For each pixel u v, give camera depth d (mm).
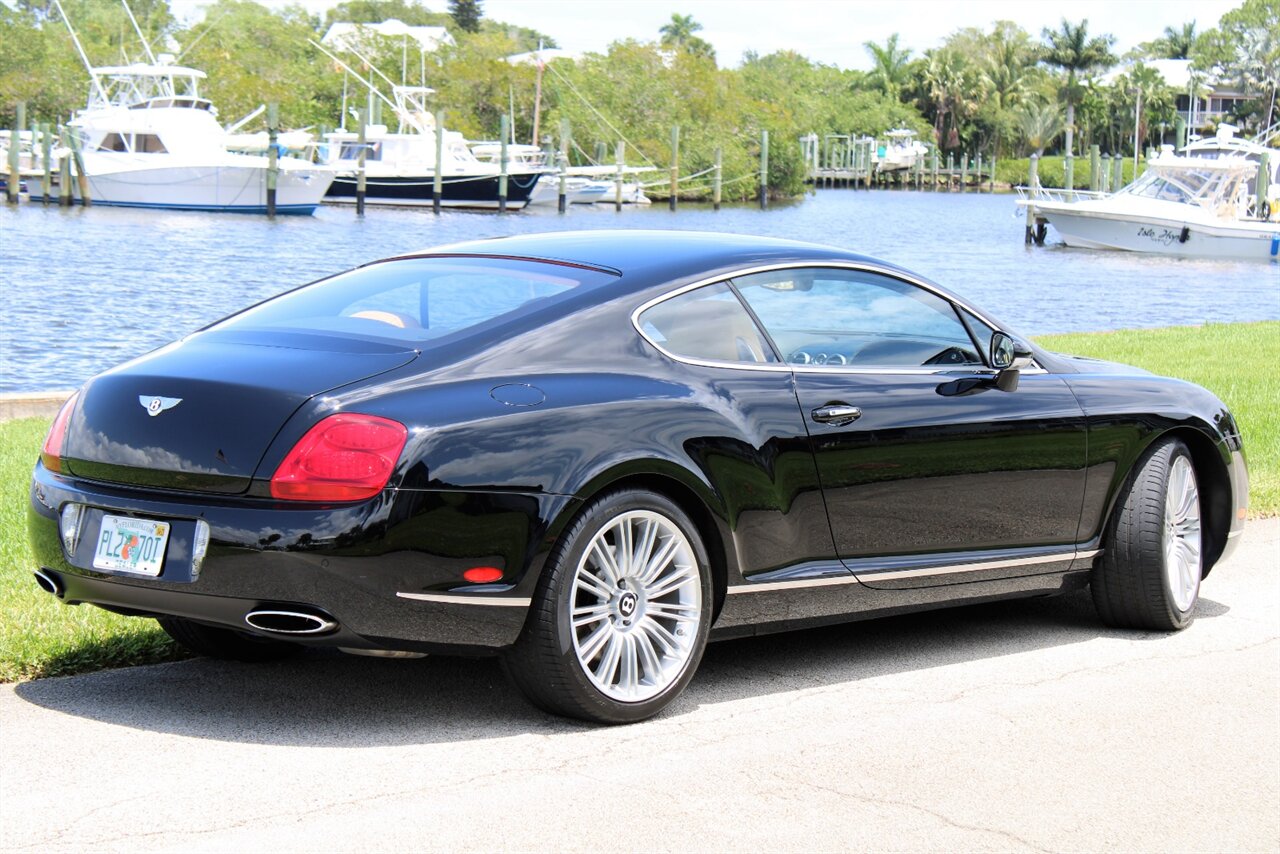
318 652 5207
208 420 4117
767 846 3584
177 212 56031
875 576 5035
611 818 3723
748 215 77438
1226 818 3898
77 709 4480
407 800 3799
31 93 80688
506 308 4586
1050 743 4461
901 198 117438
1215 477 6105
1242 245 49312
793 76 155000
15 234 45000
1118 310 33188
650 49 91750
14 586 5762
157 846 3449
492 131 96812
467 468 4086
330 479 3979
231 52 96875
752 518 4691
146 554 4125
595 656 4391
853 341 5133
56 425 4473
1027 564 5480
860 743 4398
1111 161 78312
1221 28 144125
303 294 4965
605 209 74812
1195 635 5848
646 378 4543
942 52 152000
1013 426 5344
